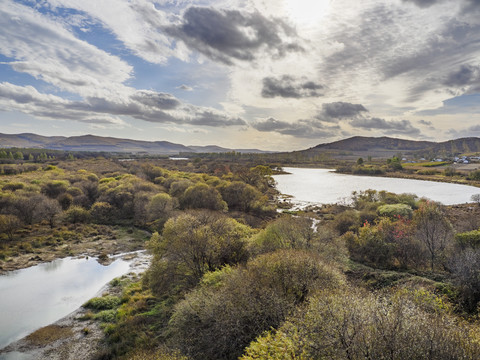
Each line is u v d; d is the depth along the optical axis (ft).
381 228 121.29
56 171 368.07
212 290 70.54
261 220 228.63
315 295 54.29
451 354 30.96
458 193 348.59
